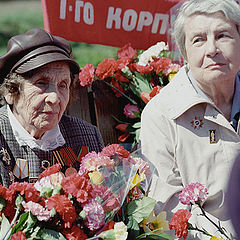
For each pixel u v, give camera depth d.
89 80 3.69
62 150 2.90
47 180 2.32
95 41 3.92
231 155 2.89
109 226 2.29
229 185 2.63
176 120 2.95
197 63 2.88
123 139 3.73
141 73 3.79
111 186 2.42
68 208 2.18
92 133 3.12
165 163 2.95
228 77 2.86
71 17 3.82
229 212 2.69
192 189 2.49
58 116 2.76
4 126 2.78
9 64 2.70
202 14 2.85
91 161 2.46
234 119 3.03
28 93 2.67
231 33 2.82
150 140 3.00
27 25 11.20
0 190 2.23
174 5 3.99
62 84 2.75
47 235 2.18
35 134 2.80
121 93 3.77
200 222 2.80
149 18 3.98
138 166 2.57
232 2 2.83
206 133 2.94
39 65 2.62
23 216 2.17
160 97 3.09
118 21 3.94
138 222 2.43
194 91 3.00
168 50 3.89
